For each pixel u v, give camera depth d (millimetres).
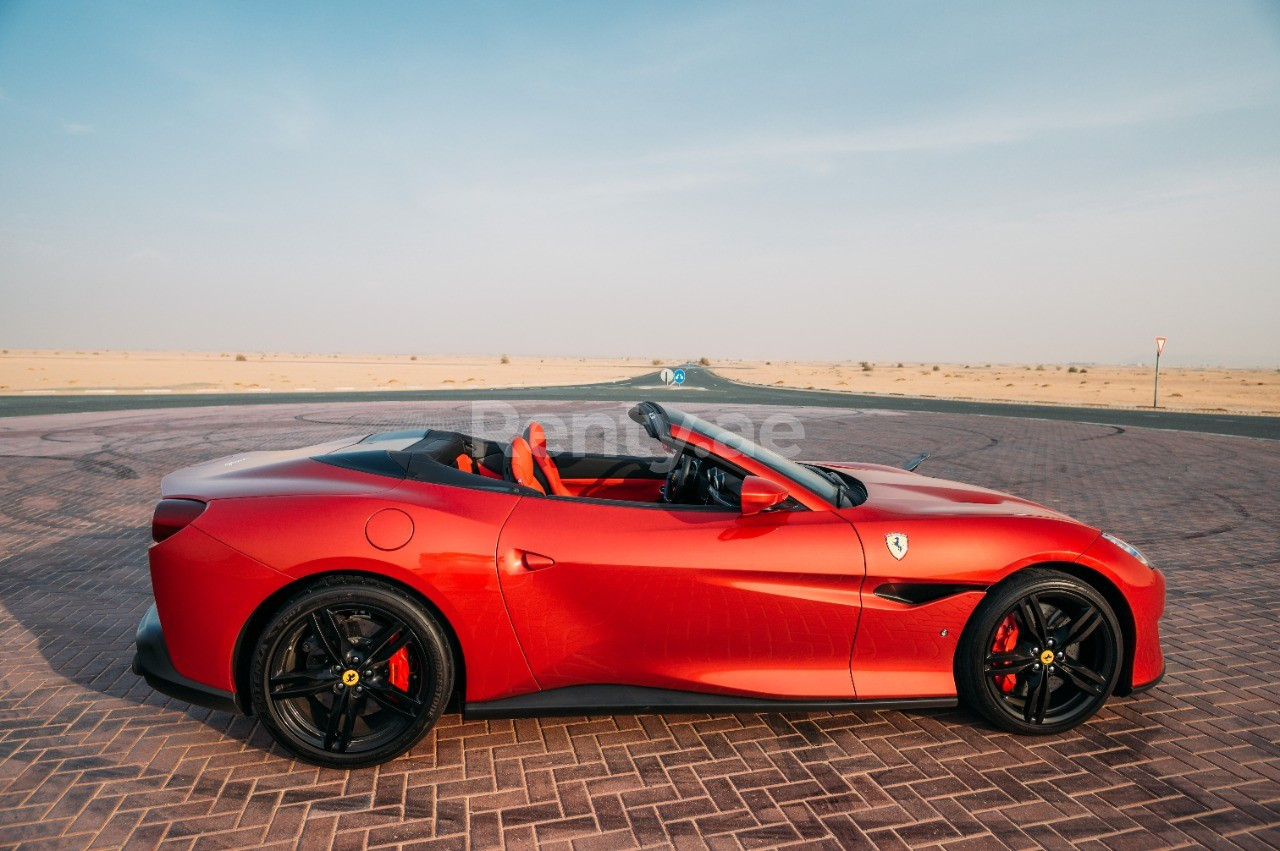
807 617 2662
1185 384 59562
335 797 2414
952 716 3000
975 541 2730
